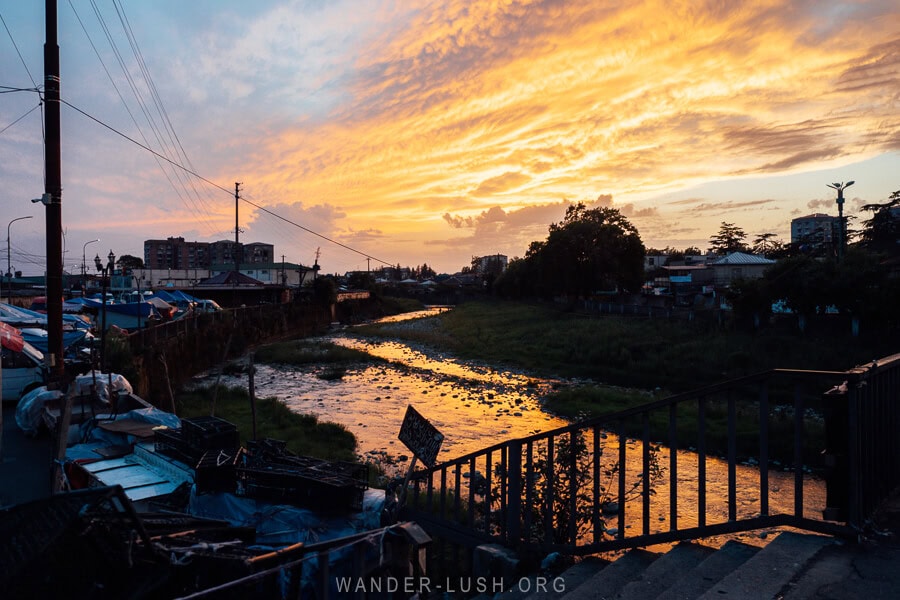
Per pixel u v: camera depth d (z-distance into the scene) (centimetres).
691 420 2230
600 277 6562
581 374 3553
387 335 6406
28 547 316
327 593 371
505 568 608
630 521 1145
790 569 373
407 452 1920
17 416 1335
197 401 2709
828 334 3212
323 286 7919
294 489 727
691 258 9025
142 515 482
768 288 3544
